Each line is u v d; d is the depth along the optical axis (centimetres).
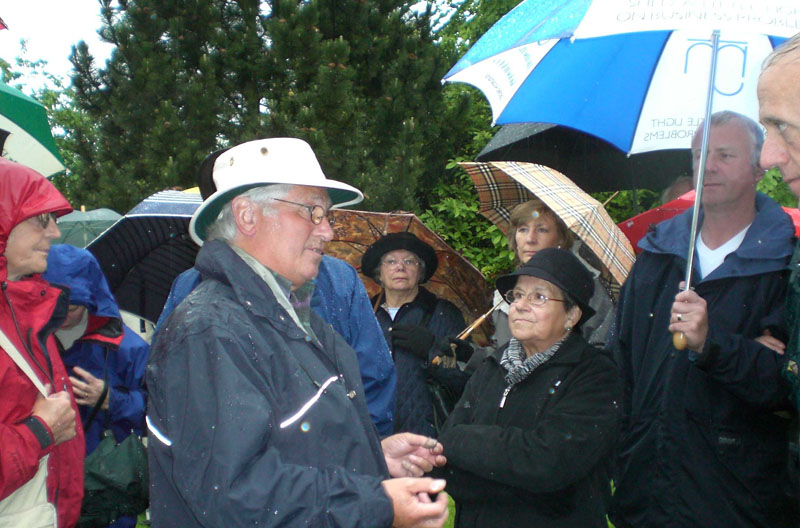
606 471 267
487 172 427
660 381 270
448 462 255
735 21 226
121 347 328
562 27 241
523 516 249
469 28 1002
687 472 257
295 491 158
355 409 192
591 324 352
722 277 260
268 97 838
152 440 171
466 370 358
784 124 176
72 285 305
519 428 254
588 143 482
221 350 167
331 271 289
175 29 852
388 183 786
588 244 328
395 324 392
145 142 830
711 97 258
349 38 873
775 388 242
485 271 873
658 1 229
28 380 232
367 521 160
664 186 493
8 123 304
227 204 199
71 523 261
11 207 234
